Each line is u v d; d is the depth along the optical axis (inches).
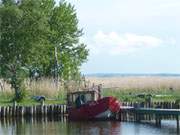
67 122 2460.6
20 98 2883.9
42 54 3260.3
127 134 2096.5
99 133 2126.0
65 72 3432.6
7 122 2498.8
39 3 3184.1
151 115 2486.5
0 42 3090.6
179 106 2655.0
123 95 3026.6
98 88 2588.6
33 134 2135.8
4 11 3068.4
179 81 3353.8
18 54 3095.5
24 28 3085.6
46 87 2970.0
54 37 3447.3
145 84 3238.2
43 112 2687.0
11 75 3038.9
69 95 2564.0
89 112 2497.5
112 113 2490.2
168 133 2105.1
